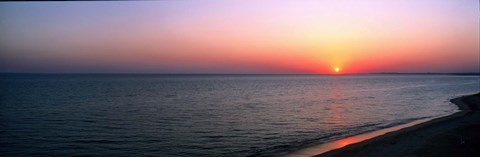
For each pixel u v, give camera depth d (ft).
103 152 60.54
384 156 47.01
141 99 181.47
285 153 56.18
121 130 83.20
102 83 422.00
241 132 79.61
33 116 111.24
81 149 63.05
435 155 46.75
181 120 100.99
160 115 113.50
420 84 419.95
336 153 49.42
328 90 280.10
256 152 58.44
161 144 66.69
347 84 424.87
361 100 177.58
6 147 64.90
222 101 170.71
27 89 273.13
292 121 98.37
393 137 60.85
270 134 76.74
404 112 122.21
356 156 47.50
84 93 227.81
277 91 263.49
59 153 60.23
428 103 158.30
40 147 64.80
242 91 261.44
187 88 305.53
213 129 84.12
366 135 72.33
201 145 65.46
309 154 54.54
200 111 125.90
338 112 122.11
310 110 128.98
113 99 180.65
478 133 64.23
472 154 47.14
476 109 117.80
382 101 171.12
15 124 93.71
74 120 101.50
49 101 167.43
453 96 206.39
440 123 78.23
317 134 76.13
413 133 64.80
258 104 154.61
